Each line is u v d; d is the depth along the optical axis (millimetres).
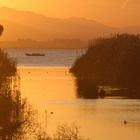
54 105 170625
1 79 115250
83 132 122875
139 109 165875
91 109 165125
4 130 75125
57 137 95938
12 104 82812
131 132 126062
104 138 117688
